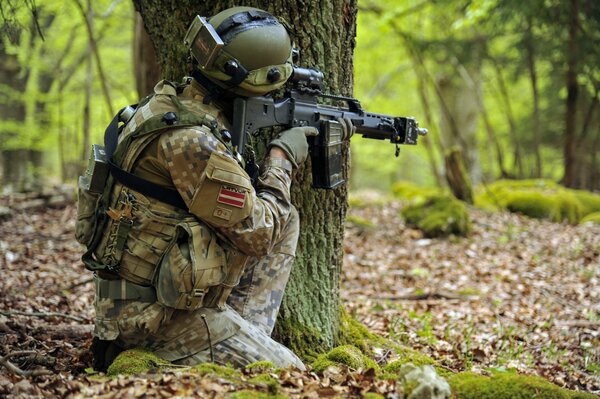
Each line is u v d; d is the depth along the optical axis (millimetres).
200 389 3787
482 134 34375
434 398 3775
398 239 14312
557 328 8250
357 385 4074
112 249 4445
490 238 14578
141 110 4457
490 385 4137
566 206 17438
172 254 4297
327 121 4867
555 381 5902
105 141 4543
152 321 4414
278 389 3918
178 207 4363
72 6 20844
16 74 22391
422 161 41469
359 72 31703
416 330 7645
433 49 22516
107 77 26531
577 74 19922
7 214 14664
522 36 21391
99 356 4867
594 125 23750
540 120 26719
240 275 4605
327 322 5703
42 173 25578
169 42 5598
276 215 4457
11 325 6270
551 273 11719
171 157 4215
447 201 15148
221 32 4387
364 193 26875
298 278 5574
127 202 4363
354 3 5578
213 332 4562
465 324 8164
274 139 4695
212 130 4312
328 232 5688
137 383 3854
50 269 10547
